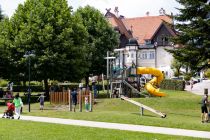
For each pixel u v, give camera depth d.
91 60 58.84
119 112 30.66
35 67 45.06
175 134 18.89
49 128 20.34
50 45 46.06
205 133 19.48
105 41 60.25
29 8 48.97
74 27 48.97
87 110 32.62
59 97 39.56
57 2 49.72
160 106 35.09
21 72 46.94
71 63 47.00
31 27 46.03
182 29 35.59
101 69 60.47
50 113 29.25
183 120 25.83
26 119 25.73
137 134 18.44
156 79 49.09
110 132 18.98
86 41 52.78
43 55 45.53
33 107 37.66
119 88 43.94
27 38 45.53
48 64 45.50
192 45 35.59
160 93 46.28
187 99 37.72
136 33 99.25
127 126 21.78
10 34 47.97
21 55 46.31
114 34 61.44
